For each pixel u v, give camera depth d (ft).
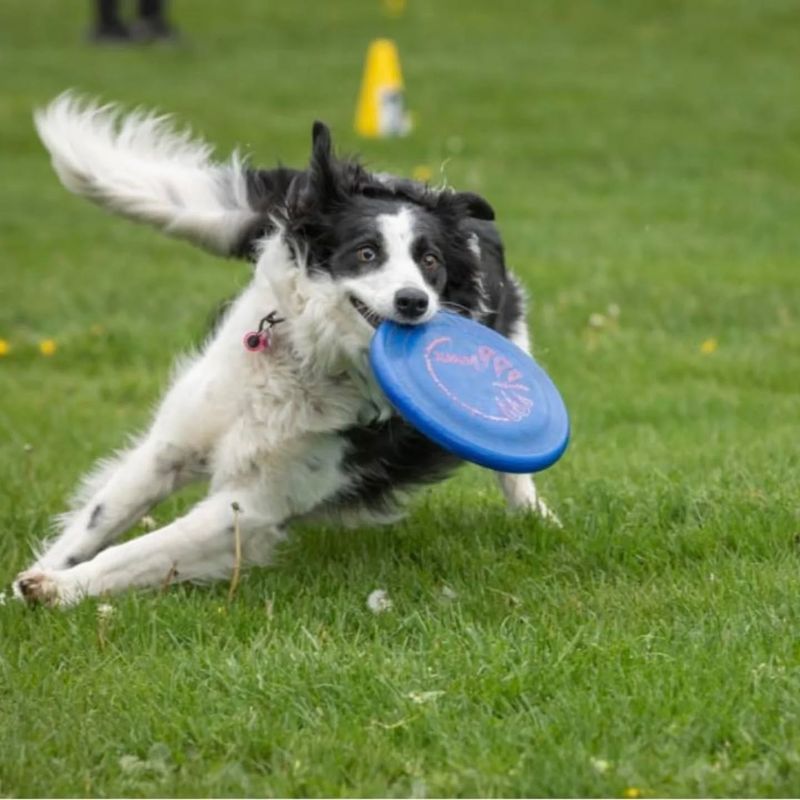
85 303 74.28
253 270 36.27
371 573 35.12
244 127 121.29
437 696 27.30
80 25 169.89
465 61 152.87
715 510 37.91
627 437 50.67
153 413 38.60
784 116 128.06
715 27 170.50
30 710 27.30
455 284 34.58
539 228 90.79
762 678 27.81
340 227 32.71
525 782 24.39
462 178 106.52
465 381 32.68
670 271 78.54
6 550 37.70
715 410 54.70
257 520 33.55
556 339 64.80
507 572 35.01
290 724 26.81
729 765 25.30
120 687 28.22
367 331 32.48
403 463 34.96
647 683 27.58
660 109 131.44
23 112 124.98
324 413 33.14
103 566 32.78
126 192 39.06
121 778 25.16
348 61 152.87
